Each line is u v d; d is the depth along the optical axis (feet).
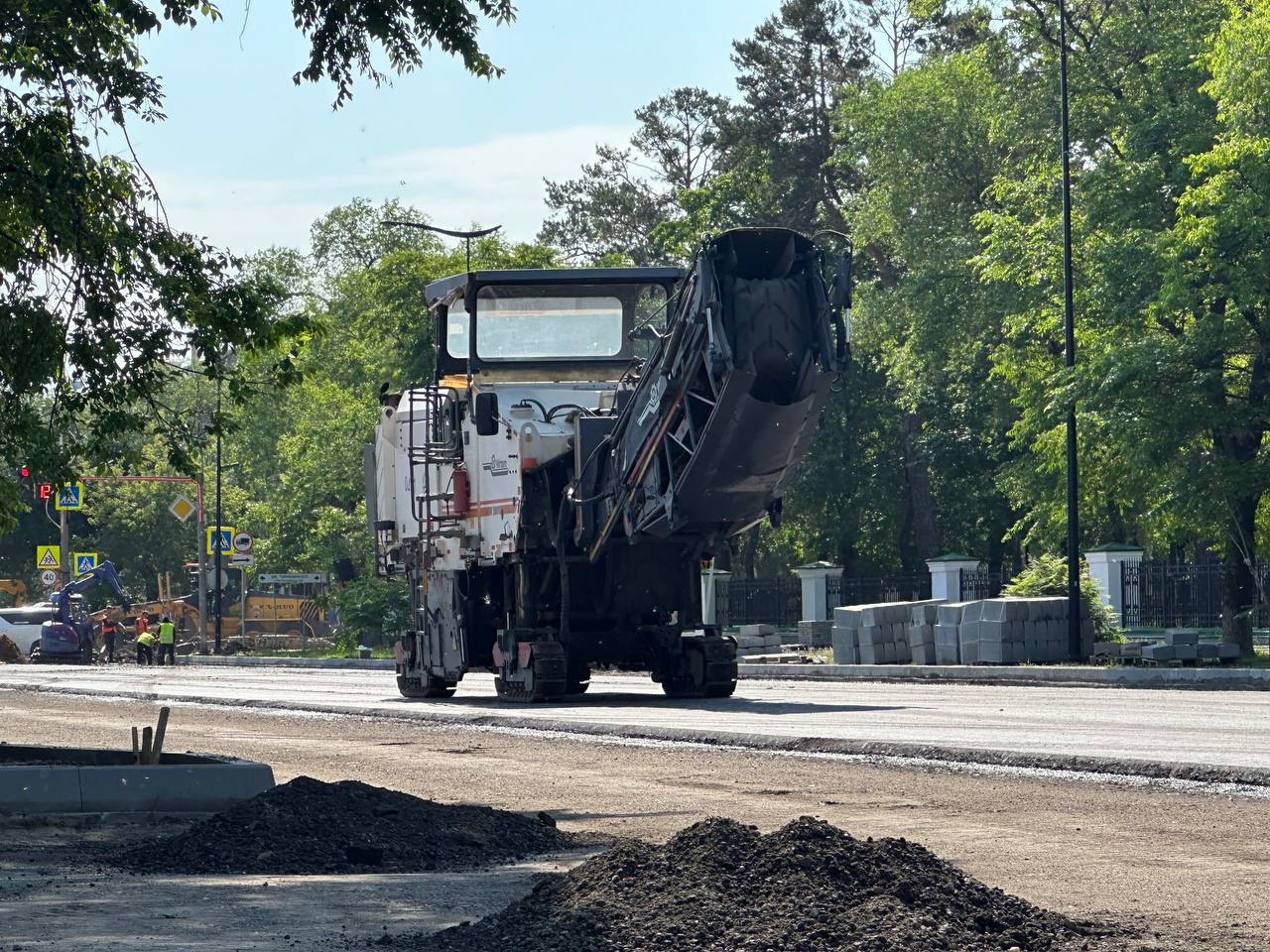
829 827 25.57
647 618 85.87
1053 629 114.11
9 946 23.09
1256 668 93.35
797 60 254.88
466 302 84.53
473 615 86.48
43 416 57.31
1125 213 123.44
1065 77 120.37
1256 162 110.32
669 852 25.45
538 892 25.32
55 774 39.24
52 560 213.87
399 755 56.39
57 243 50.29
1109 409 118.93
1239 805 39.24
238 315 53.01
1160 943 22.79
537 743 60.29
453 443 85.25
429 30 50.65
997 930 22.94
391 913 26.25
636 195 276.62
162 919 25.67
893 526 236.43
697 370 70.90
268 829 34.06
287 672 135.33
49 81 50.65
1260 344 119.34
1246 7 125.90
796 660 128.67
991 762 49.06
